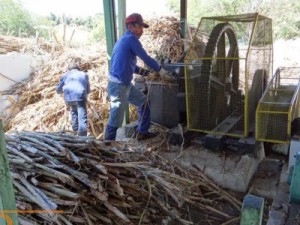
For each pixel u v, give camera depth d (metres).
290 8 11.46
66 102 4.97
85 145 2.85
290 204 2.70
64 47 7.53
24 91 6.34
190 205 2.99
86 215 2.28
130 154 3.35
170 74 4.37
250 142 3.60
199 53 3.83
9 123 5.85
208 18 3.92
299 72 6.48
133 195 2.68
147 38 6.57
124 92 3.91
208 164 3.57
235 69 4.00
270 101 4.01
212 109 3.82
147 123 4.34
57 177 2.33
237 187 3.34
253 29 3.53
